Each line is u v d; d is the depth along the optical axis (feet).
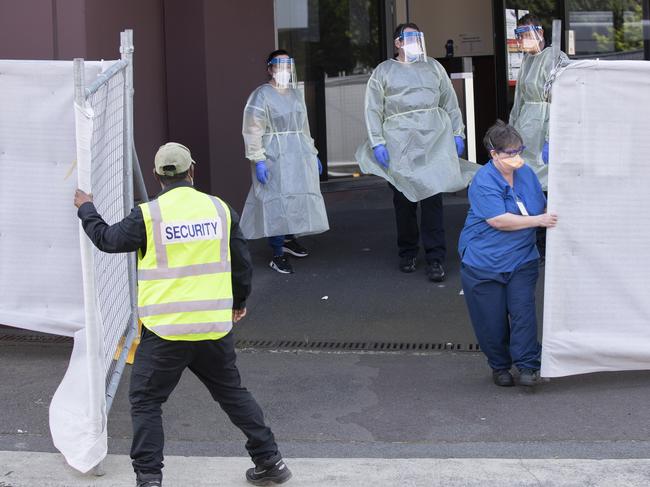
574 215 18.12
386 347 21.85
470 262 18.58
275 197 27.14
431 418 17.78
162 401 14.39
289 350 21.77
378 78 26.18
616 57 41.39
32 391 19.58
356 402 18.66
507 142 17.93
